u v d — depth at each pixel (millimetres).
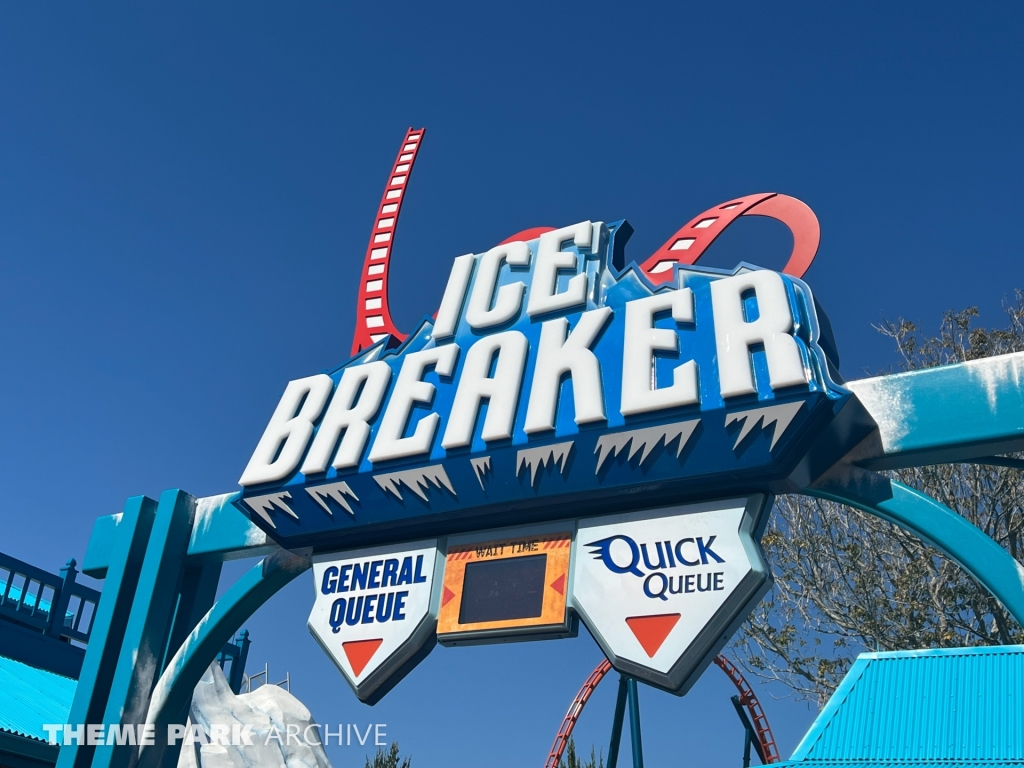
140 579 12398
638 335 9672
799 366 8547
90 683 11773
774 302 9102
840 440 8953
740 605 8586
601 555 9406
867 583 24391
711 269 9930
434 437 10461
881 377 9227
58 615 20844
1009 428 8430
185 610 12656
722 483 9008
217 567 13125
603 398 9562
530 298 10922
